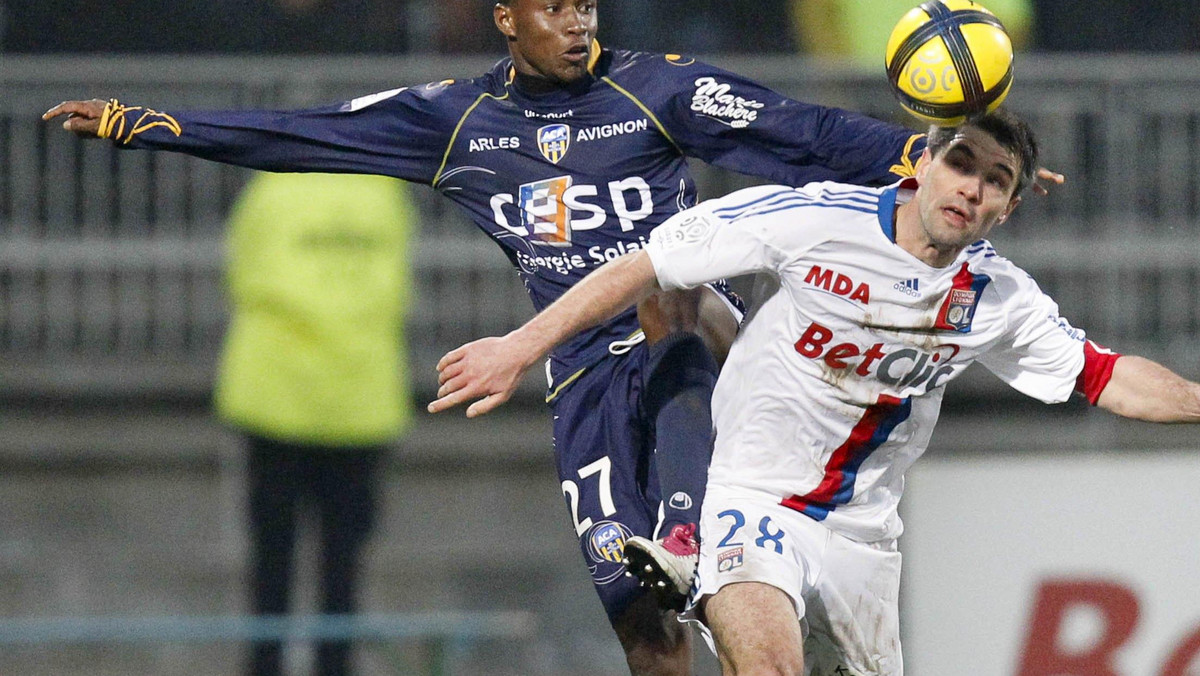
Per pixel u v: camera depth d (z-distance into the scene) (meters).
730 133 18.00
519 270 18.92
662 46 40.78
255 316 30.89
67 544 35.56
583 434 18.70
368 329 30.94
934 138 16.00
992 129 15.62
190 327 37.50
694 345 17.89
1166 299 37.47
